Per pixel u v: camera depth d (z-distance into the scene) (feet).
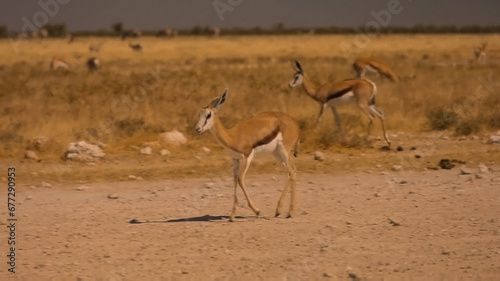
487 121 142.41
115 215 83.71
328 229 76.43
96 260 67.46
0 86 194.80
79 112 152.25
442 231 75.46
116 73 246.88
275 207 86.63
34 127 136.98
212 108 77.46
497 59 386.32
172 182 101.50
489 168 107.24
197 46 568.00
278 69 265.95
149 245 71.67
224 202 89.66
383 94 175.32
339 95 129.80
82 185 100.42
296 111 152.35
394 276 62.54
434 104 162.09
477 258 67.21
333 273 63.41
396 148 123.54
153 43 648.38
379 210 84.07
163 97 172.04
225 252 69.21
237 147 78.54
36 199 92.58
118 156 117.50
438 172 105.81
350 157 116.16
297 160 113.60
